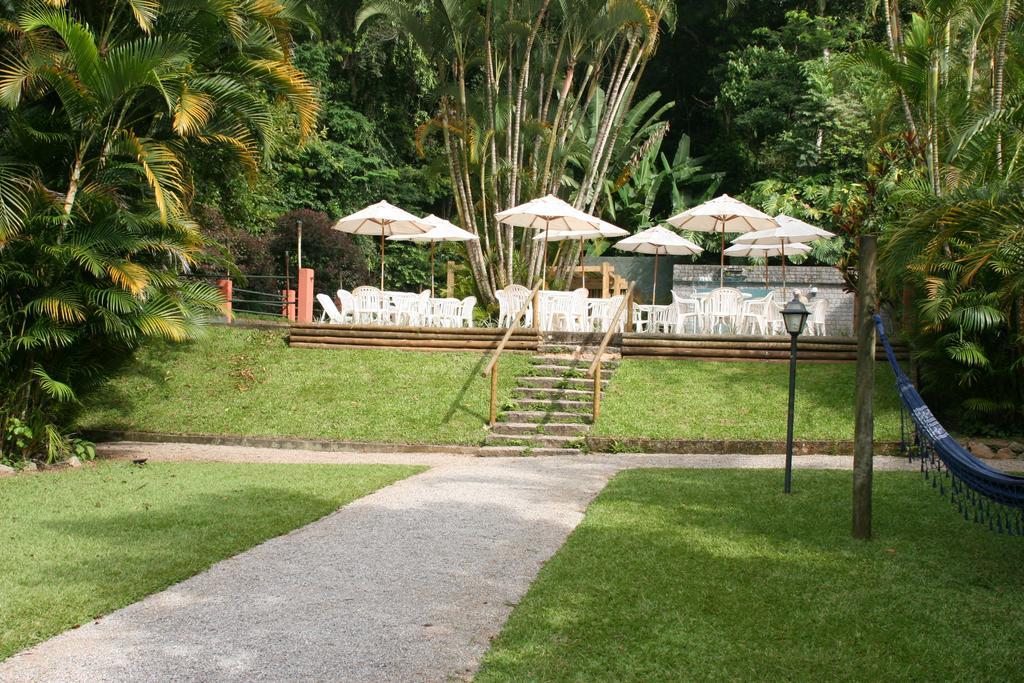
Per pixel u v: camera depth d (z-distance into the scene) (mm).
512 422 12609
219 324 16078
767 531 6742
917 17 13547
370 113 33156
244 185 18531
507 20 19344
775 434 11742
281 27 12195
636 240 18250
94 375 11789
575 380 13516
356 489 8625
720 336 14234
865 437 6578
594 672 4066
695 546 6273
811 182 25453
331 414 13039
